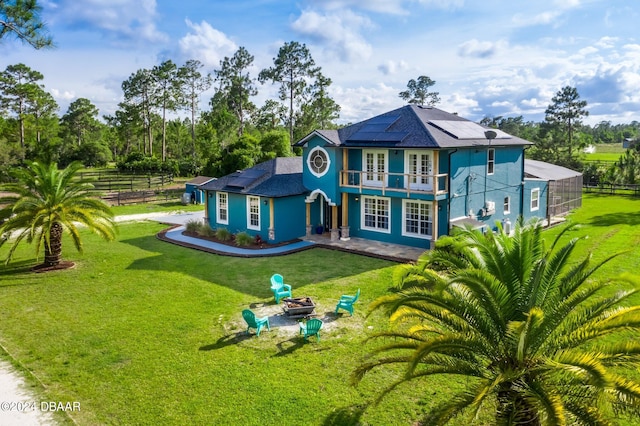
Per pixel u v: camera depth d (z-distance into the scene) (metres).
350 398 11.30
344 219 27.97
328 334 14.98
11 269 22.88
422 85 89.31
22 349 14.25
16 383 12.24
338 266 22.62
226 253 25.36
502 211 29.23
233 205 29.64
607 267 21.20
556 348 8.43
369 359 13.25
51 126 100.62
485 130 29.25
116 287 19.97
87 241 29.09
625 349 7.92
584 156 72.81
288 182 28.91
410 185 25.94
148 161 79.44
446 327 9.71
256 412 10.82
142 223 35.28
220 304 17.73
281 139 52.16
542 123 73.88
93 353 13.89
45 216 22.30
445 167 24.72
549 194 33.34
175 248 27.14
